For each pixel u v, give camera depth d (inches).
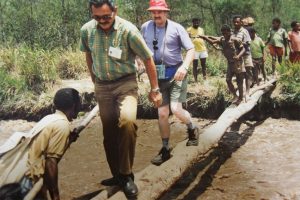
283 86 391.5
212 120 390.0
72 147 332.5
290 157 291.0
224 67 479.2
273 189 243.1
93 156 310.8
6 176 145.9
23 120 415.2
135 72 170.6
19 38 593.9
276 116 382.0
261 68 413.1
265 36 584.4
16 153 148.0
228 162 288.7
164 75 203.0
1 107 419.2
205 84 423.2
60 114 150.9
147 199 172.9
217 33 582.6
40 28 596.7
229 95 392.5
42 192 151.6
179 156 211.5
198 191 244.8
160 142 338.6
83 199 239.0
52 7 607.5
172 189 247.8
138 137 354.0
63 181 265.7
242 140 333.7
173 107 205.5
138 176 191.2
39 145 146.1
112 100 172.6
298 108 378.3
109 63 164.6
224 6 561.6
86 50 175.9
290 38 432.1
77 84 449.1
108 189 177.8
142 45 159.0
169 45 201.6
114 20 159.9
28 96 424.5
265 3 598.9
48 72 454.0
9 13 609.0
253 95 366.3
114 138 184.2
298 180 252.8
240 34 350.6
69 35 597.0
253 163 284.8
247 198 233.8
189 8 599.5
